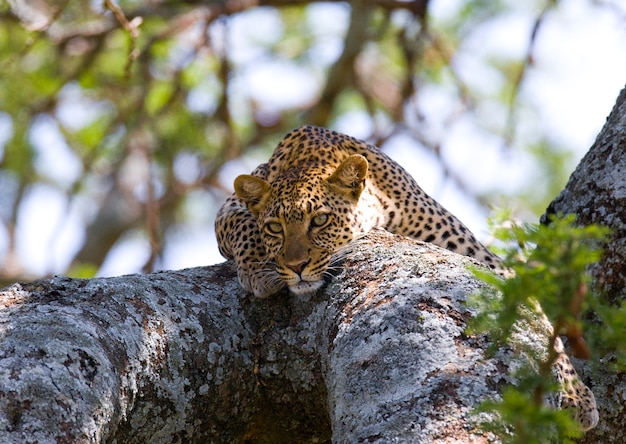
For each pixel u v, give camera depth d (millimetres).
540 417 6078
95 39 22688
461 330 7820
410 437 7211
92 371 8070
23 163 24484
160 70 23609
